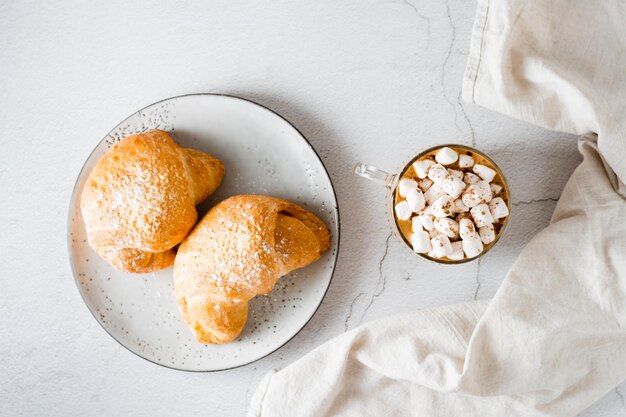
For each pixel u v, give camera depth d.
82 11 0.73
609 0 0.64
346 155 0.71
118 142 0.68
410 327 0.68
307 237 0.66
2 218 0.75
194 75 0.72
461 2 0.70
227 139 0.70
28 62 0.74
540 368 0.66
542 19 0.64
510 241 0.70
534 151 0.70
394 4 0.70
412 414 0.69
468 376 0.66
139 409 0.74
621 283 0.65
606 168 0.66
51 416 0.75
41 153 0.74
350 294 0.71
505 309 0.66
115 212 0.66
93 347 0.74
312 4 0.71
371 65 0.71
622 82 0.64
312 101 0.71
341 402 0.70
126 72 0.73
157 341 0.71
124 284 0.71
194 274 0.66
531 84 0.66
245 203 0.66
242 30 0.72
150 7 0.73
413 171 0.65
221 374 0.73
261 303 0.70
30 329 0.75
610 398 0.70
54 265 0.75
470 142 0.70
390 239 0.70
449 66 0.70
